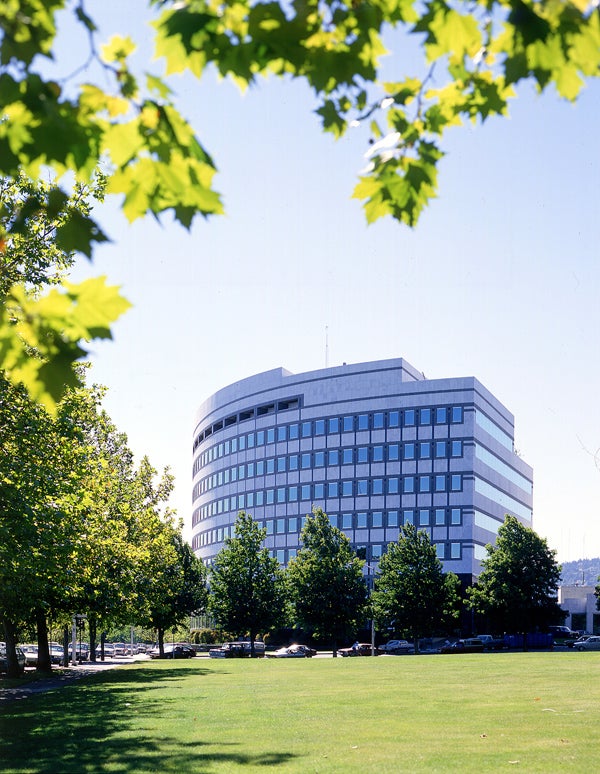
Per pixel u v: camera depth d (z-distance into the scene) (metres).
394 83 4.77
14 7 3.83
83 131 4.02
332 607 70.50
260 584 71.19
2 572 20.06
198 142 4.14
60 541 22.09
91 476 28.33
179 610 79.00
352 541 100.69
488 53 4.54
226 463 123.81
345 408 104.12
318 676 36.72
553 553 74.00
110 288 4.46
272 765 12.41
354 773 11.45
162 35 3.87
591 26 3.95
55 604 38.75
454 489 95.50
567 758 12.55
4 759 13.55
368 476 100.94
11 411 20.91
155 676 38.56
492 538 102.06
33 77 3.83
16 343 4.62
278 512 110.12
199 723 18.45
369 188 5.03
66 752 14.25
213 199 4.36
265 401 114.69
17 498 20.34
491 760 12.41
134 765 12.68
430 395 98.25
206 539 132.50
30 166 4.14
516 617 72.88
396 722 17.83
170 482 53.84
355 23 4.08
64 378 4.71
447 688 27.56
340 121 4.86
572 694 24.34
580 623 125.81
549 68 4.21
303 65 4.17
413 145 4.89
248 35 3.92
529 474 124.81
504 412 111.00
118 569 39.03
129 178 4.30
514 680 31.09
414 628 72.06
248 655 73.00
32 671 42.31
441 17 4.18
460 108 4.91
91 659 60.75
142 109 4.04
